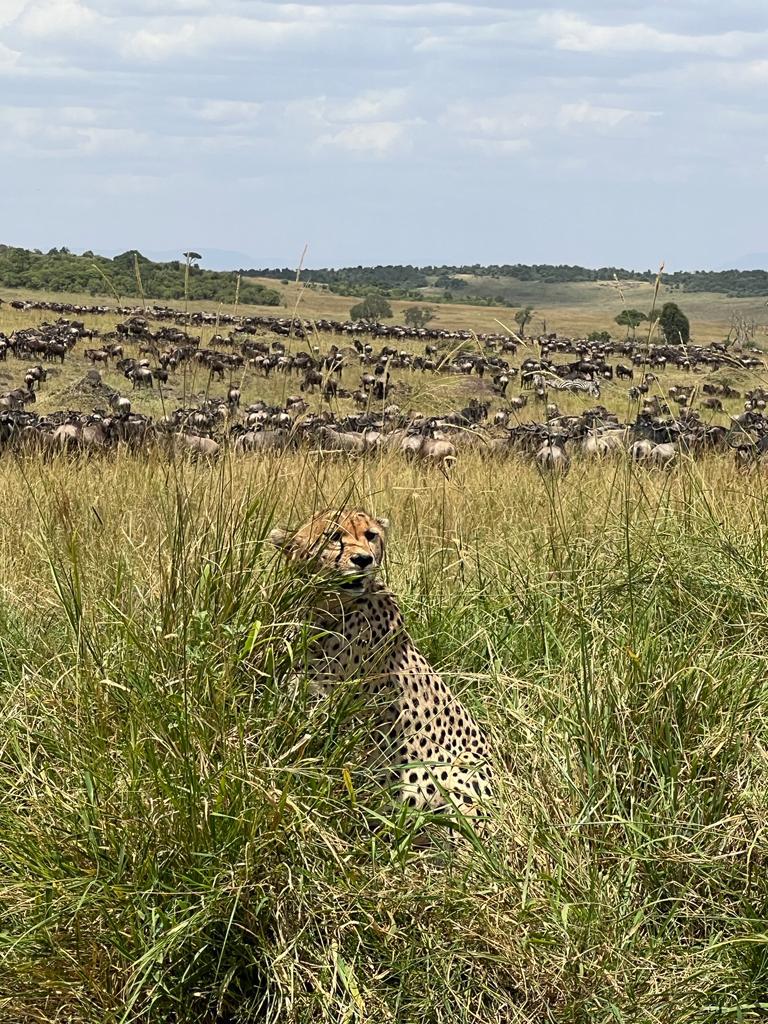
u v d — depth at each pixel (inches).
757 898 157.8
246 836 150.6
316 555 175.9
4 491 376.8
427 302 6181.1
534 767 180.2
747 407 1440.7
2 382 1444.4
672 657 196.4
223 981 144.3
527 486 397.1
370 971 148.6
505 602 241.1
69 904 144.4
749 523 269.4
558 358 2591.0
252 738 163.5
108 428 782.5
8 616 218.7
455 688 216.2
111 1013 136.6
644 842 165.2
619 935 150.7
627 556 234.4
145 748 155.6
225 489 208.8
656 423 678.5
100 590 207.8
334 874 153.6
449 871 159.6
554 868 159.9
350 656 175.9
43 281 3646.7
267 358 1535.4
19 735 171.8
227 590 178.4
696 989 143.9
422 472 463.8
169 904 146.7
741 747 178.1
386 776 174.6
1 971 142.7
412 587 246.4
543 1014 146.6
